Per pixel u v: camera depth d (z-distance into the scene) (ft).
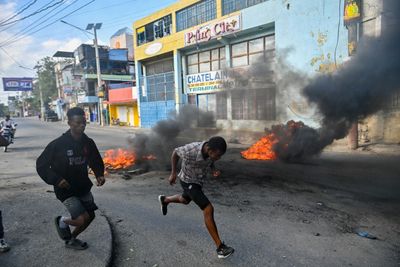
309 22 41.55
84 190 10.50
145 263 10.63
